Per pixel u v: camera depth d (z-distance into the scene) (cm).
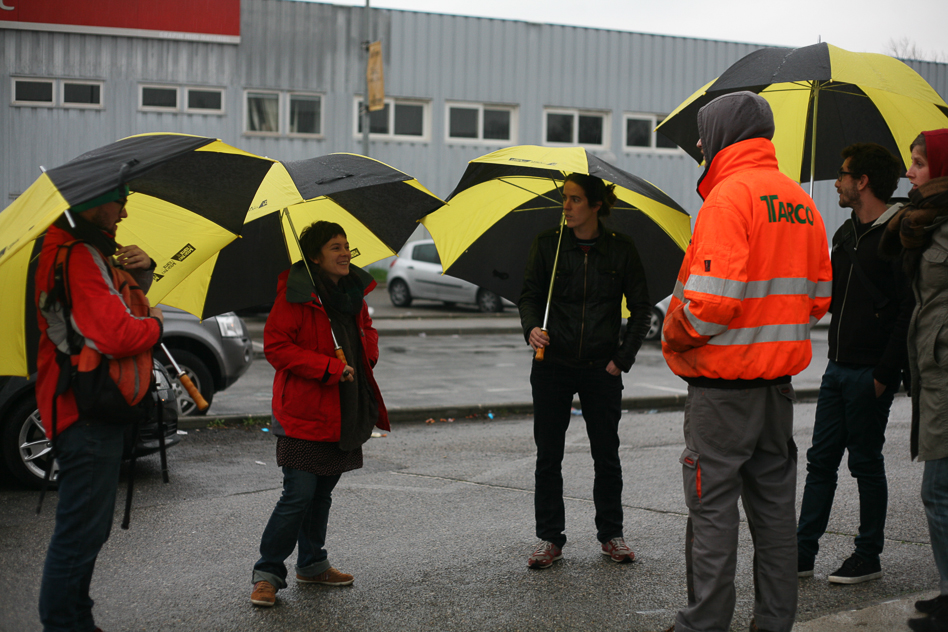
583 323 420
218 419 785
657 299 465
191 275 407
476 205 451
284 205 336
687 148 430
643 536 477
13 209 275
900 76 364
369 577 414
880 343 382
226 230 353
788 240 310
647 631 352
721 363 307
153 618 364
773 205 308
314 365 361
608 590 396
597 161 389
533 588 399
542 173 420
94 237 298
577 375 427
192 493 563
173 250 353
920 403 310
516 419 884
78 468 297
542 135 2555
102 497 302
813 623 345
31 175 2145
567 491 582
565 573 419
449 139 2502
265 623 359
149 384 306
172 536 474
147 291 343
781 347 308
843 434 403
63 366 292
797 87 430
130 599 384
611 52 2581
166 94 2250
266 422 806
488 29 2486
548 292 431
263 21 2308
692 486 318
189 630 352
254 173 330
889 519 502
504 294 466
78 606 315
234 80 2297
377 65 2091
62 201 256
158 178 326
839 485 577
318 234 373
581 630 353
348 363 378
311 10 2350
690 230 427
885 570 418
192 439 732
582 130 2594
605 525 437
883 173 382
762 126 319
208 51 2264
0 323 320
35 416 577
